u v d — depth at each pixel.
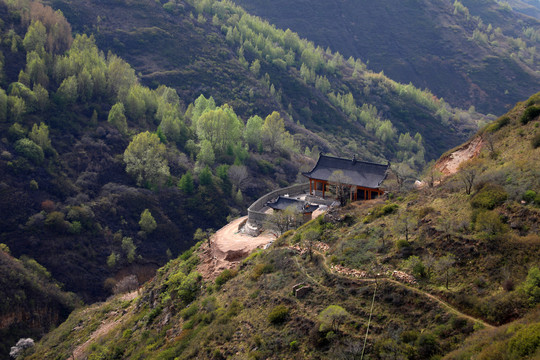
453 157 68.94
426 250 44.06
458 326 35.47
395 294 40.50
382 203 59.84
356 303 41.75
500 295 35.69
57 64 152.75
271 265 55.34
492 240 40.31
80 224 115.94
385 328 38.09
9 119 129.62
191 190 140.12
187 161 153.50
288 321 43.97
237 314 49.84
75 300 101.00
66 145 135.38
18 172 118.69
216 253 70.88
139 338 61.78
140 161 137.38
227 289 57.00
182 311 59.38
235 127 164.62
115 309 82.69
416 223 48.72
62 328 84.00
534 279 34.72
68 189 124.31
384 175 78.12
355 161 82.88
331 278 46.31
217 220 136.38
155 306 67.38
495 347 30.16
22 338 84.12
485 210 43.97
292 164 174.00
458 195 50.56
